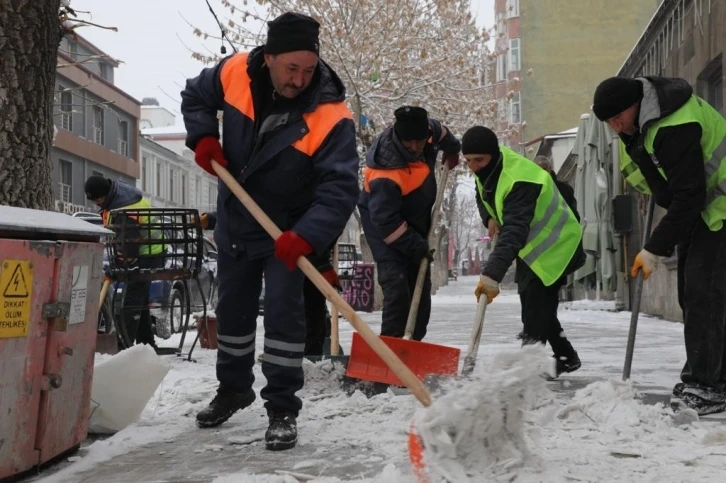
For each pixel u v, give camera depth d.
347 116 3.75
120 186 7.61
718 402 4.32
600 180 14.34
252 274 4.02
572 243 5.34
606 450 3.40
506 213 4.89
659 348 8.16
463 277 76.81
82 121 35.69
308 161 3.70
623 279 15.45
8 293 2.89
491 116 21.17
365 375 4.52
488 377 2.75
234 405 4.14
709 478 2.96
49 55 4.95
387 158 5.01
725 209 4.37
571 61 33.72
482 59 20.92
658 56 12.89
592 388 4.13
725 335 4.53
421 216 5.25
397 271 5.16
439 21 19.86
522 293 5.43
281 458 3.41
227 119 3.79
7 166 4.72
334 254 6.21
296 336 3.74
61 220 3.39
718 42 9.38
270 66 3.56
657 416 3.99
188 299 7.29
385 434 3.75
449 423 2.73
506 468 2.80
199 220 6.97
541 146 25.88
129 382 4.07
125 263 6.70
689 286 4.42
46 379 3.15
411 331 4.98
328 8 18.78
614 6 33.59
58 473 3.21
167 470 3.26
